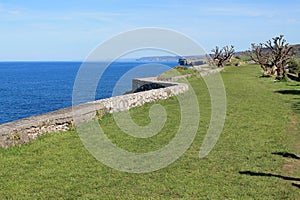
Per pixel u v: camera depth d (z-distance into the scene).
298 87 25.97
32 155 9.48
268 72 35.88
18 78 96.69
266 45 34.91
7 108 38.16
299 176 7.99
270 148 10.25
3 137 9.58
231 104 18.22
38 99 46.38
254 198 6.79
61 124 11.95
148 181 7.72
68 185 7.43
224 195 6.94
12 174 8.03
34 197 6.82
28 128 10.50
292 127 12.98
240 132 12.22
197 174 8.14
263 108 17.00
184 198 6.79
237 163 8.91
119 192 7.10
